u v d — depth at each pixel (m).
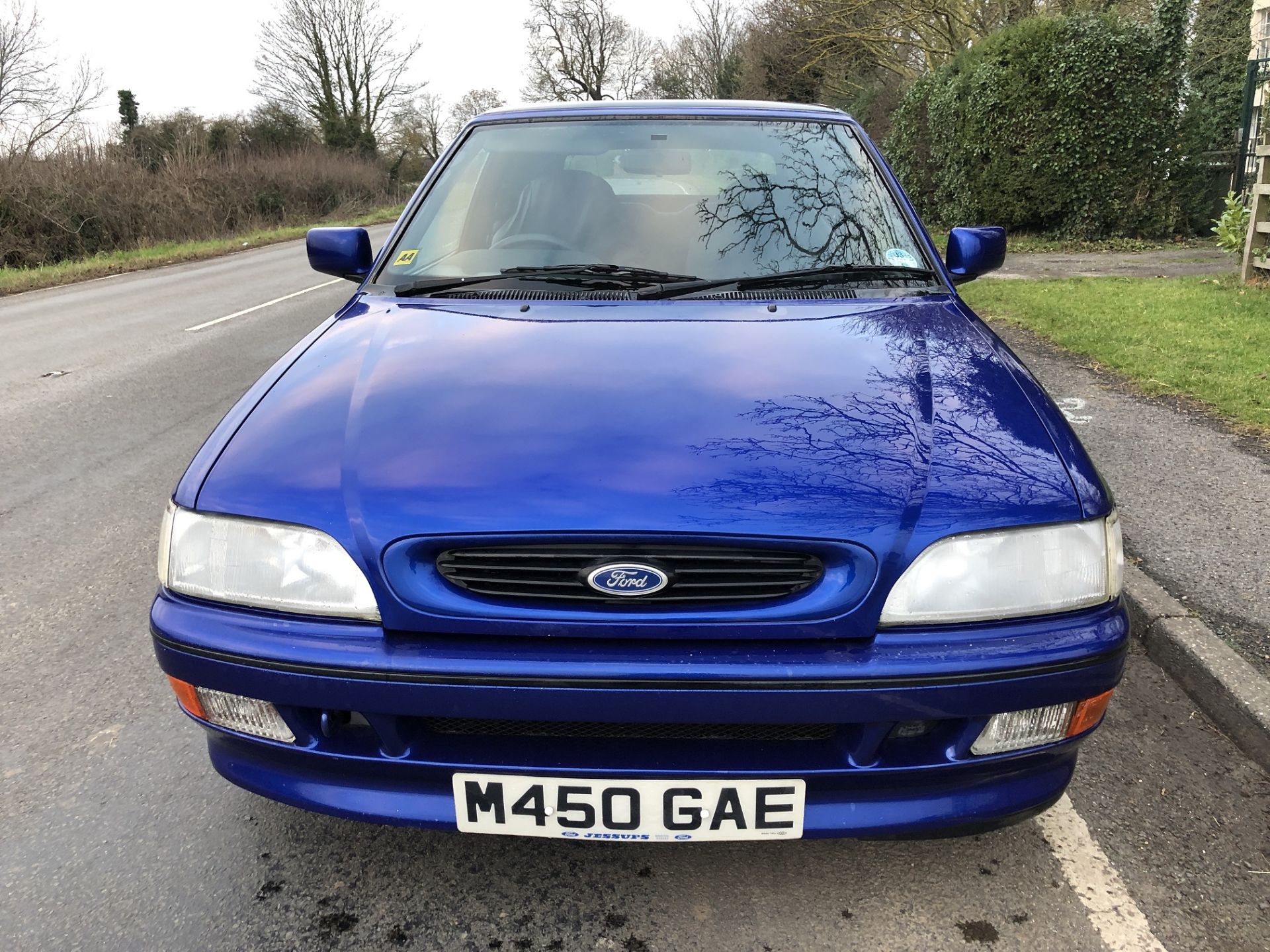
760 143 2.81
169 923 1.75
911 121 15.05
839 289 2.39
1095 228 11.92
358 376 1.91
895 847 1.95
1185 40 11.62
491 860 1.92
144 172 22.23
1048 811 2.06
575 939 1.72
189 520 1.63
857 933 1.73
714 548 1.49
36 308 11.23
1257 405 4.65
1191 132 11.70
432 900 1.81
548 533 1.48
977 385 1.87
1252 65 11.40
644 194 2.67
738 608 1.49
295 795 1.63
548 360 1.93
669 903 1.80
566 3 50.25
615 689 1.45
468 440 1.65
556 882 1.86
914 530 1.51
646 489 1.53
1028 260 10.71
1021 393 1.87
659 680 1.44
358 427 1.72
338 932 1.73
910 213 2.69
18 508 4.10
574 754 1.55
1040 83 11.64
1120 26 11.39
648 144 2.80
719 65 45.47
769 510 1.50
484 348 2.00
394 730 1.54
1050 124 11.70
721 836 1.57
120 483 4.40
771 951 1.68
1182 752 2.29
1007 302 7.56
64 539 3.74
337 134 39.91
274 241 22.30
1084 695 1.54
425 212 2.75
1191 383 5.05
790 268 2.46
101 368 7.07
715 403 1.74
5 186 18.03
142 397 6.09
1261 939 1.71
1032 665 1.50
